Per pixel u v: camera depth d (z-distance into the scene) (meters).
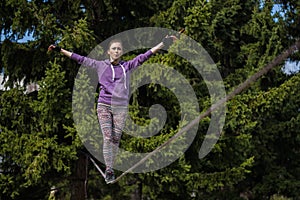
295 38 16.31
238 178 13.45
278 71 15.86
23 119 12.67
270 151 17.59
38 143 11.92
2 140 12.21
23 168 12.27
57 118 12.04
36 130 12.59
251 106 13.27
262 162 17.47
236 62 17.05
